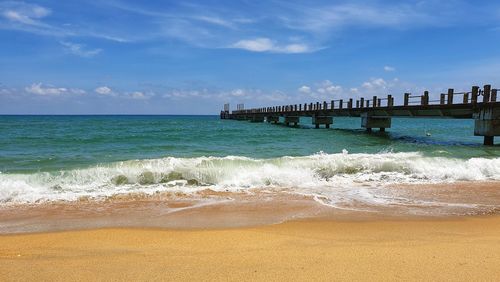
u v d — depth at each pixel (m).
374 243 4.52
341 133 28.34
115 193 7.73
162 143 19.61
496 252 4.08
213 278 3.36
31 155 13.75
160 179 9.01
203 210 6.51
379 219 5.89
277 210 6.52
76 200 7.19
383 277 3.37
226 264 3.74
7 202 6.97
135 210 6.51
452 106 17.52
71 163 11.45
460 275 3.41
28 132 28.89
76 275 3.44
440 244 4.43
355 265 3.68
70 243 4.63
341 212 6.38
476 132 16.75
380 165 10.63
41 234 5.04
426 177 9.83
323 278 3.35
